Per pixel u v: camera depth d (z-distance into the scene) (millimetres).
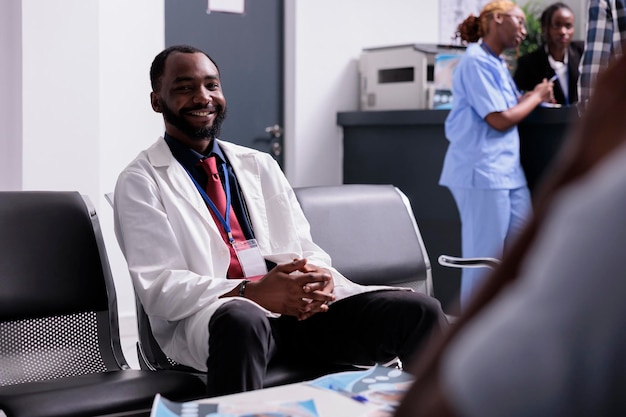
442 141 4680
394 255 2469
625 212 302
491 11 3982
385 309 2047
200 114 2232
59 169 3723
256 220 2240
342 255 2379
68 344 2059
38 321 2029
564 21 4719
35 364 2004
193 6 4805
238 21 4984
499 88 3959
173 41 4746
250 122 5078
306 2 5141
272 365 2047
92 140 3785
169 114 2242
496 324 311
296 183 5148
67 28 3711
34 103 3664
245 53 5031
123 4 4148
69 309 2061
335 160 5297
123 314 4109
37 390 1783
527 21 6133
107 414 1722
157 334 2072
